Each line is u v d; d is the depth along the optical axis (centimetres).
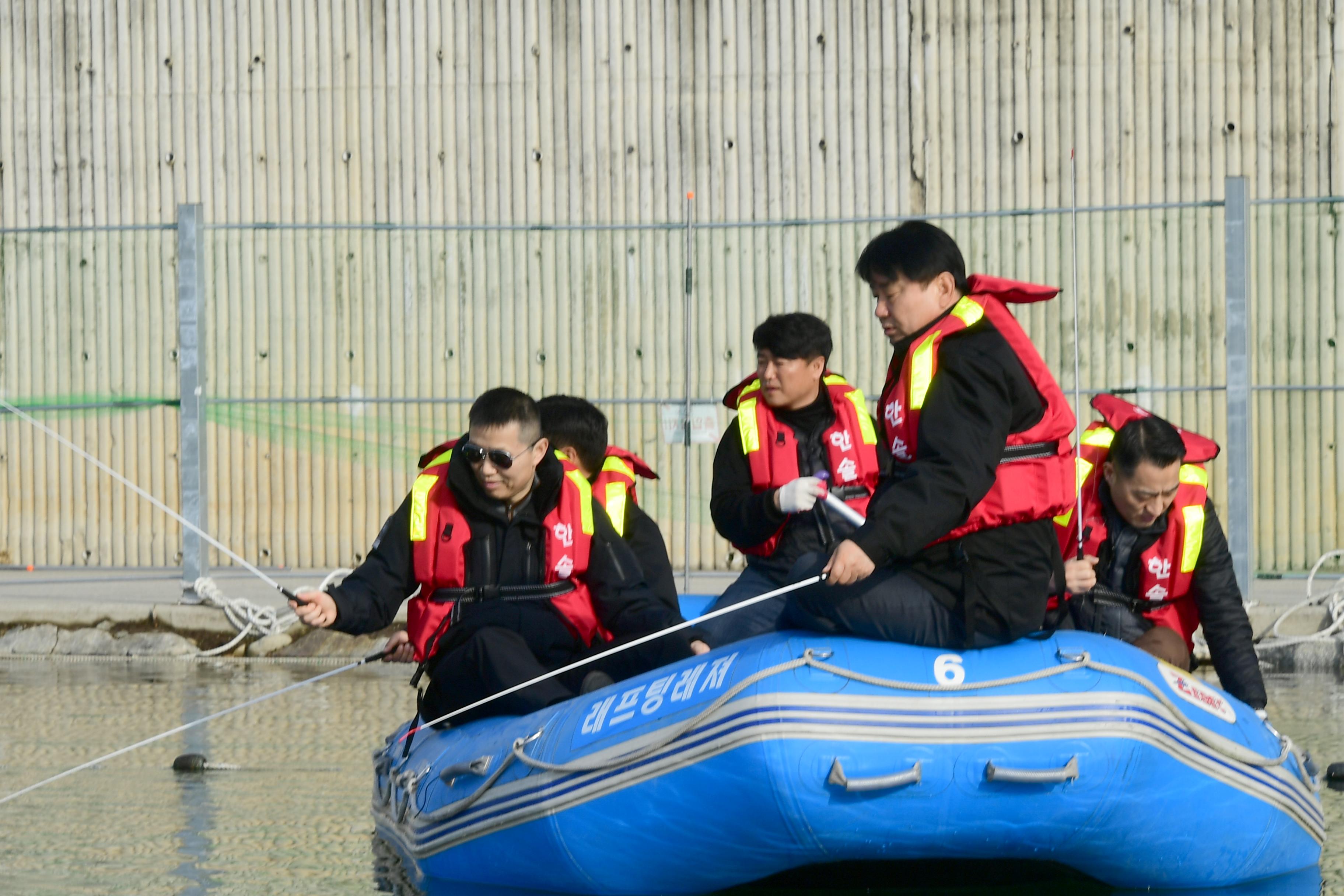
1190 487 729
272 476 1728
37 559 1792
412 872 629
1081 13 1692
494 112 1777
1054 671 528
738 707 520
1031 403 535
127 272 1794
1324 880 607
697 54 1745
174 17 1831
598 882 563
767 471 783
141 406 1495
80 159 1848
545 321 1702
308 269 1734
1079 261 1623
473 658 668
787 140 1734
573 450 784
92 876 623
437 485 700
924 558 536
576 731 573
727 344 1662
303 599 647
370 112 1798
